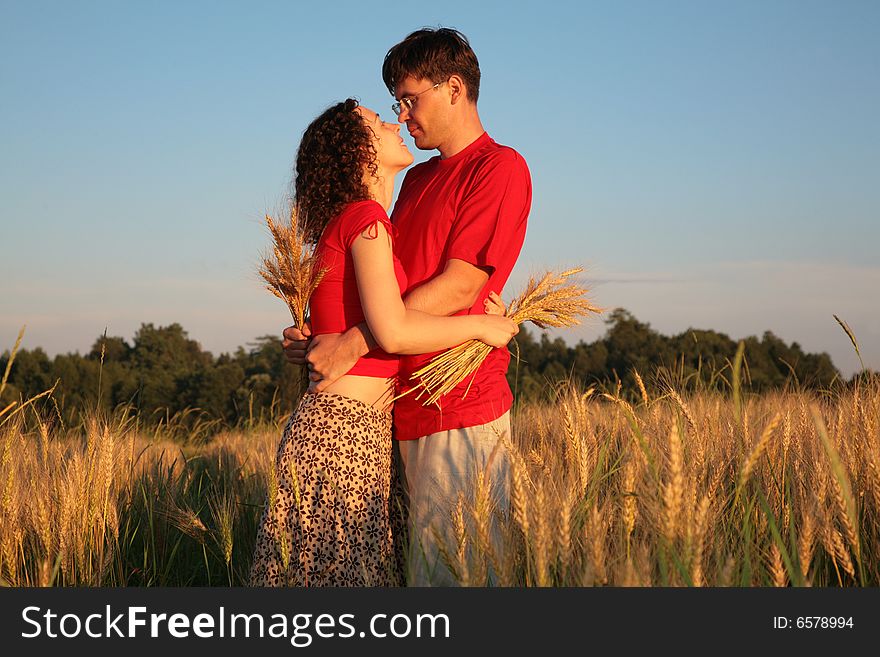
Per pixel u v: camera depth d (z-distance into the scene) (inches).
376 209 108.1
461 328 111.0
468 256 115.3
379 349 113.3
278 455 112.0
